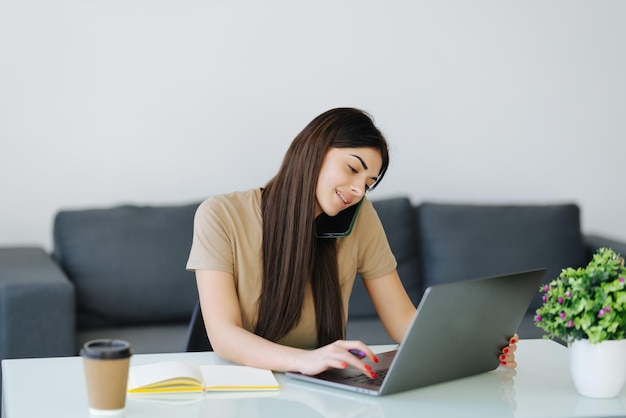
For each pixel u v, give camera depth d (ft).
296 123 12.12
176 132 11.83
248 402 4.89
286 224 6.27
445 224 11.61
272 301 6.28
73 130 11.55
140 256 10.69
